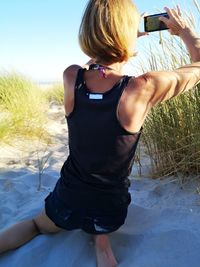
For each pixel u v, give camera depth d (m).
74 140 1.98
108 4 1.86
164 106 3.25
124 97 1.84
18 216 2.59
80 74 1.95
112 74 1.90
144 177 3.28
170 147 3.23
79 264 2.13
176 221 2.45
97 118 1.89
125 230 2.37
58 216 2.12
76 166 2.04
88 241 2.26
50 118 6.36
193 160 3.06
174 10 2.12
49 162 3.96
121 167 1.98
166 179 3.17
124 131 1.88
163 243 2.21
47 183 3.28
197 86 3.06
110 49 1.87
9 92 6.46
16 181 3.25
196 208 2.63
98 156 1.94
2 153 4.21
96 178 1.99
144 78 1.86
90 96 1.89
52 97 9.15
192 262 2.06
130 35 1.88
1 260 2.20
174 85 1.90
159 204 2.75
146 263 2.07
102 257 2.08
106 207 2.03
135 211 2.57
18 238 2.24
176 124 3.21
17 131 4.88
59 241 2.26
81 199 2.03
